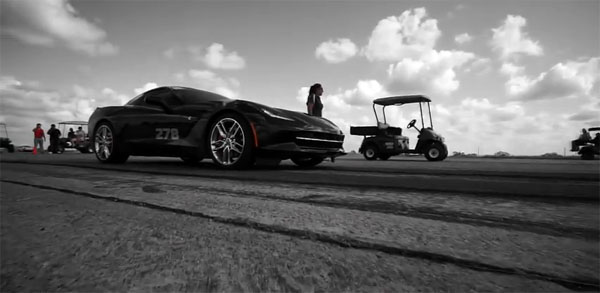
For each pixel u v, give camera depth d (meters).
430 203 1.31
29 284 0.52
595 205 1.27
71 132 17.11
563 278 0.54
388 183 2.04
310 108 5.41
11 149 21.16
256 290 0.50
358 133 9.70
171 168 3.45
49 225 0.90
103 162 4.61
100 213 1.07
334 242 0.75
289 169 3.49
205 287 0.51
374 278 0.55
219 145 3.50
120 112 4.39
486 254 0.67
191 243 0.74
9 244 0.73
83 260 0.63
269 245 0.73
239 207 1.19
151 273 0.57
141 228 0.87
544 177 2.65
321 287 0.51
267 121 3.21
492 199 1.42
